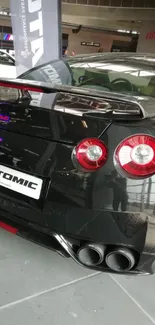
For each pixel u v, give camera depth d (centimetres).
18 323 108
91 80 219
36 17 364
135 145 99
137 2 1195
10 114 120
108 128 102
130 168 99
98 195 102
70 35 2022
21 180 116
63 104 123
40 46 375
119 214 103
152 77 198
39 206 112
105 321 113
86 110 114
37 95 140
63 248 113
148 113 115
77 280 133
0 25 1667
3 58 587
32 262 141
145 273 115
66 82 219
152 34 1315
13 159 117
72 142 104
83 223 107
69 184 105
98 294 126
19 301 118
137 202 102
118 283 135
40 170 110
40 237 121
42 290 125
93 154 101
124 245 107
